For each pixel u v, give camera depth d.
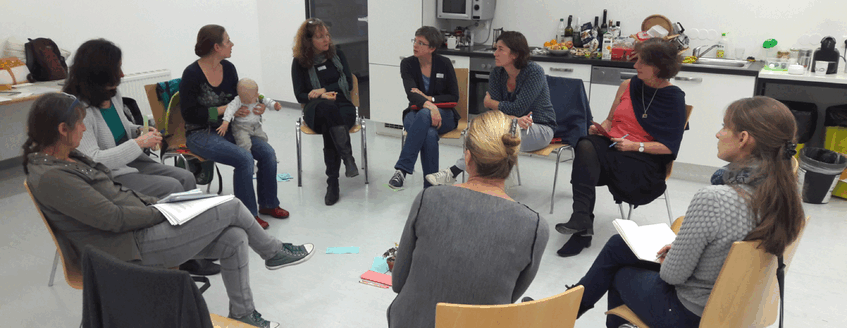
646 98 3.10
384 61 5.33
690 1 4.58
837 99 4.32
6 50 4.38
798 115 4.09
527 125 3.40
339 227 3.43
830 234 3.35
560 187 4.16
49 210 1.96
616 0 4.82
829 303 2.62
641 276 1.90
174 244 2.11
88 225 2.00
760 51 4.45
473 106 5.10
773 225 1.54
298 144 3.98
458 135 3.83
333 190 3.80
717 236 1.61
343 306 2.60
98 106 2.69
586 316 2.52
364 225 3.46
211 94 3.33
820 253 3.11
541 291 2.73
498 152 1.48
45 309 2.57
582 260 3.04
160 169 2.98
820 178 3.73
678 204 3.84
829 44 3.93
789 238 1.55
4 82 4.15
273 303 2.61
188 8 5.85
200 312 1.43
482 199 1.49
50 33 4.78
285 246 2.50
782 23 4.32
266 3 6.36
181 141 3.58
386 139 5.45
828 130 4.04
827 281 2.82
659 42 2.96
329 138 3.82
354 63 6.16
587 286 2.11
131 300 1.47
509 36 3.37
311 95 3.81
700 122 4.25
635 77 3.19
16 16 4.54
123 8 5.28
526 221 1.45
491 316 1.33
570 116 3.61
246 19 6.41
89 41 2.59
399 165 3.64
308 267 2.95
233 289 2.28
